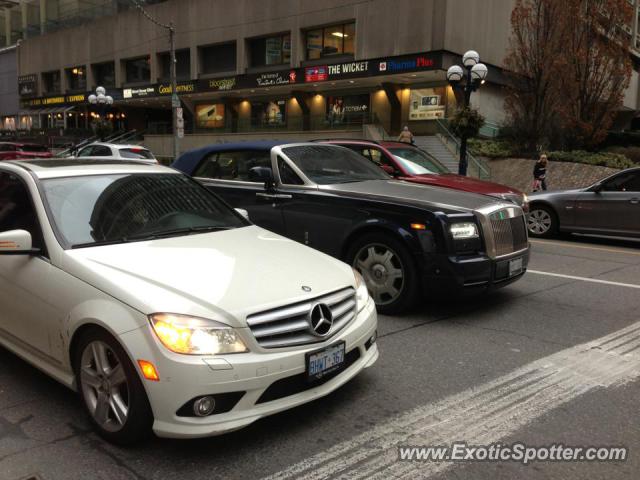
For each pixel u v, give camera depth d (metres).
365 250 5.57
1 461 2.90
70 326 3.15
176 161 7.40
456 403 3.61
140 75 40.53
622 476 2.83
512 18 22.05
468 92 16.14
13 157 23.38
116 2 41.00
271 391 2.95
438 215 5.09
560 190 11.16
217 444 3.08
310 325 3.09
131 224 3.85
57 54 46.09
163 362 2.74
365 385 3.87
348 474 2.82
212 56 35.50
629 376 4.07
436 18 24.98
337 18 28.48
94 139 34.69
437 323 5.28
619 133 27.17
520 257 5.67
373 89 29.89
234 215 4.55
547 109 22.05
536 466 2.91
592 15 20.52
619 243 10.69
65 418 3.36
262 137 31.36
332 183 6.05
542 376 4.05
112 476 2.77
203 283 3.08
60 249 3.41
